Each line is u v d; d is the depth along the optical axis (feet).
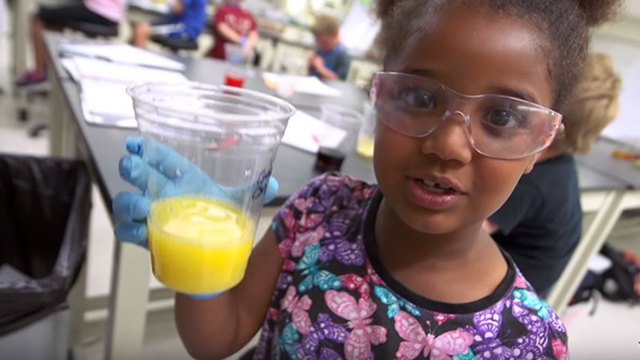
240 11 7.07
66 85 2.51
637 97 5.55
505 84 0.94
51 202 2.37
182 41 6.74
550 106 1.07
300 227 1.36
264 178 0.94
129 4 7.17
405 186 1.02
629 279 4.42
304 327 1.20
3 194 2.35
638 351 2.10
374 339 1.15
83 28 6.05
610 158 4.03
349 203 1.38
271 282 1.38
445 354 1.11
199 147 0.88
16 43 6.30
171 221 0.89
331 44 6.74
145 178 0.92
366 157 2.41
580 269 3.52
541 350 1.14
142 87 0.91
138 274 1.77
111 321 1.88
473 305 1.13
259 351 1.35
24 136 5.38
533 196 1.96
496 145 0.96
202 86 0.99
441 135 0.95
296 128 2.61
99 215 3.98
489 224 1.90
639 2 5.13
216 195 0.93
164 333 2.88
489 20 0.94
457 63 0.94
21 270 2.49
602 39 5.69
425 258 1.17
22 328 1.70
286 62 6.93
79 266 1.88
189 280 0.91
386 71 1.15
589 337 3.71
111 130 1.99
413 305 1.15
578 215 2.27
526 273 2.19
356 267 1.22
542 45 0.96
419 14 1.06
